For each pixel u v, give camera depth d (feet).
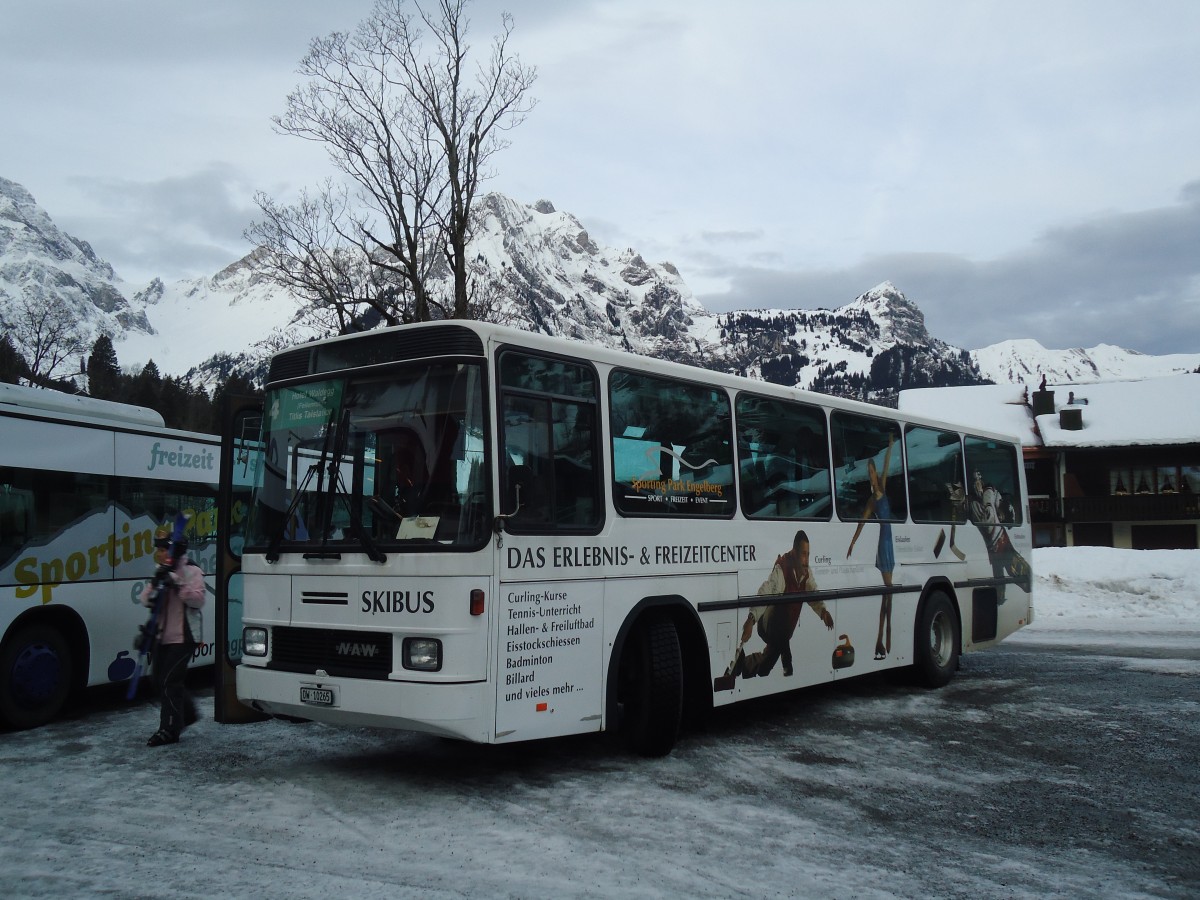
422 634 20.42
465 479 20.81
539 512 21.94
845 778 23.68
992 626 42.14
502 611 20.80
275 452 23.80
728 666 27.37
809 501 31.53
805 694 36.04
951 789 22.79
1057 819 20.54
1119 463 175.42
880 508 35.24
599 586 23.32
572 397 23.27
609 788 22.41
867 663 33.71
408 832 18.95
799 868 17.26
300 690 22.02
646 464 25.25
